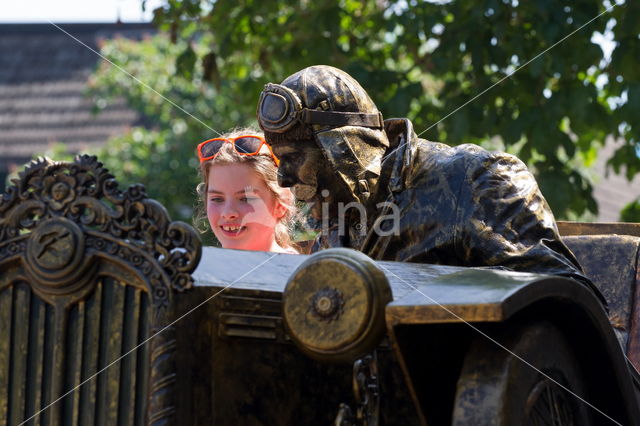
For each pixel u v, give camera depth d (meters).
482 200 3.28
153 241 2.32
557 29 8.34
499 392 2.29
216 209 4.39
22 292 2.43
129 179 15.12
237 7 10.47
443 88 9.33
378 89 9.28
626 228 4.18
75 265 2.36
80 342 2.37
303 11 9.99
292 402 2.44
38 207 2.41
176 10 10.16
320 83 3.43
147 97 16.20
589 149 10.30
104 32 23.48
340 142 3.38
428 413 2.36
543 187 8.80
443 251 3.32
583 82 8.80
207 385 2.31
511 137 8.74
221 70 10.66
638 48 8.37
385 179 3.48
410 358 2.30
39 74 22.53
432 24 8.91
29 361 2.41
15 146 20.48
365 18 10.03
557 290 2.37
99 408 2.35
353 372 2.40
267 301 2.41
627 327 3.68
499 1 8.47
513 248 3.17
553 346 2.49
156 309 2.29
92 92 17.02
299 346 2.29
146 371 2.31
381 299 2.25
